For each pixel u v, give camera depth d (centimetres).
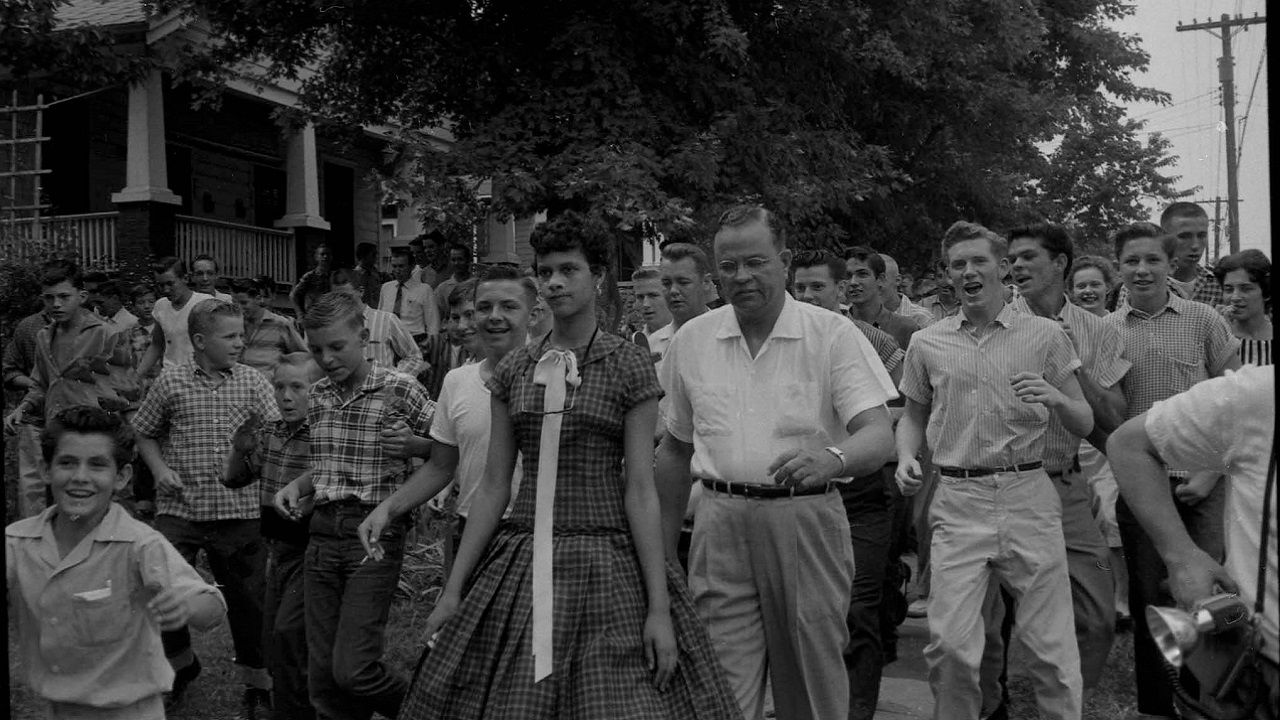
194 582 391
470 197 1541
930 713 605
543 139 1496
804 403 442
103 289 1197
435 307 1398
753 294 438
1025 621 495
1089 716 589
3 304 1492
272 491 536
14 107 1678
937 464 511
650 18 1538
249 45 1686
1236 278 650
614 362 396
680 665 389
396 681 488
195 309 616
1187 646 263
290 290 1984
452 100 1700
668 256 657
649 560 387
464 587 402
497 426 409
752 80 1672
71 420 386
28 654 397
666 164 1488
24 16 1557
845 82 1853
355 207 2256
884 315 714
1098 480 717
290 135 1892
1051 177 3006
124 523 393
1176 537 286
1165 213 817
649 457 395
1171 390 609
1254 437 271
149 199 1706
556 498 391
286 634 522
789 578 441
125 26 1653
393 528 496
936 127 2253
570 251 399
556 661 374
